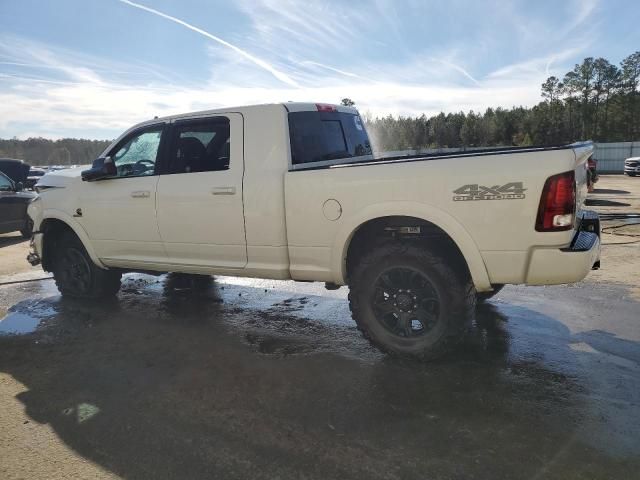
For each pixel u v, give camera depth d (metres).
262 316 5.14
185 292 6.11
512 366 3.72
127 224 5.01
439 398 3.27
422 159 3.51
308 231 3.99
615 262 6.73
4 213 10.41
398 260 3.70
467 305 3.61
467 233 3.39
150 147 4.90
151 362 4.03
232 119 4.36
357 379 3.59
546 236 3.20
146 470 2.61
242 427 3.00
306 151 4.39
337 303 5.55
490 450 2.68
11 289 6.55
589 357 3.84
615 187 19.89
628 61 63.28
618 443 2.71
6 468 2.66
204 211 4.45
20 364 4.07
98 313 5.36
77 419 3.15
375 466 2.57
